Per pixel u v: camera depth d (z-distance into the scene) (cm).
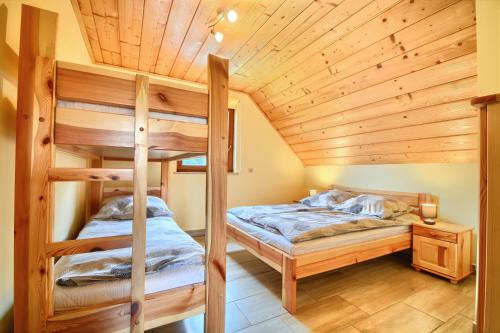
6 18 95
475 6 151
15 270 86
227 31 219
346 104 288
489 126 71
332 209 312
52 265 94
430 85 211
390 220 253
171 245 136
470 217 245
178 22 205
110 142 99
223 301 121
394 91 236
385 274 239
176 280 118
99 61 280
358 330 152
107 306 99
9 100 100
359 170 365
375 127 289
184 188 362
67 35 172
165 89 108
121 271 108
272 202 439
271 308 175
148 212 231
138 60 278
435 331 151
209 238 118
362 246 213
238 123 405
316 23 205
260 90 371
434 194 274
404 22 181
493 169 70
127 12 192
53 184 93
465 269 223
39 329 88
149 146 106
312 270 183
